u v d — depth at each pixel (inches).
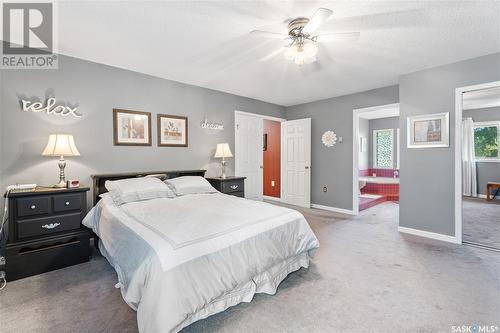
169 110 144.3
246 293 71.9
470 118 228.8
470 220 157.6
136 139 131.2
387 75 138.3
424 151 129.6
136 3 73.5
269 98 192.5
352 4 73.9
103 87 120.3
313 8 76.0
